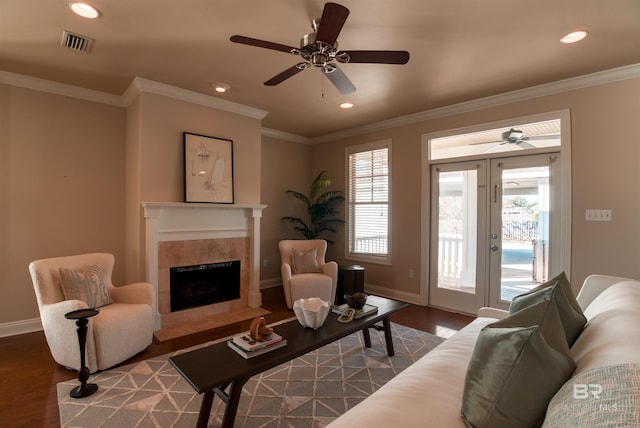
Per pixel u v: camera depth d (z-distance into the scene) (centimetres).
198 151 391
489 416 108
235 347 194
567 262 340
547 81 343
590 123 329
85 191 377
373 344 314
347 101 409
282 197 585
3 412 203
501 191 392
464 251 424
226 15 234
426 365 163
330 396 225
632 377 78
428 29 248
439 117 442
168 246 364
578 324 152
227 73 331
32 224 346
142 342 284
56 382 238
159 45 276
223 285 420
